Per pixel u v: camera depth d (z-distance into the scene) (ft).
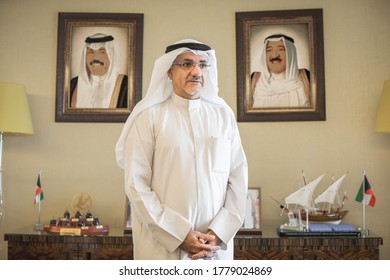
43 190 12.75
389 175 12.37
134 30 12.91
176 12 12.98
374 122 12.48
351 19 12.69
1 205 12.17
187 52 7.43
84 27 12.97
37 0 13.07
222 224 7.04
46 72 12.97
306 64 12.66
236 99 12.75
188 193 6.98
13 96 11.68
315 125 12.57
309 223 11.62
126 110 12.82
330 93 12.62
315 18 12.66
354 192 12.40
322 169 12.49
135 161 7.06
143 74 12.92
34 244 10.69
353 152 12.47
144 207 6.79
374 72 12.55
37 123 12.88
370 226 12.34
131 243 10.63
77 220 11.22
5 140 12.82
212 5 12.94
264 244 10.48
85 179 12.76
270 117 12.59
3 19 13.03
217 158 7.20
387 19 12.59
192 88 7.35
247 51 12.76
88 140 12.84
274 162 12.57
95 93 12.85
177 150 7.09
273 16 12.75
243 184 7.48
